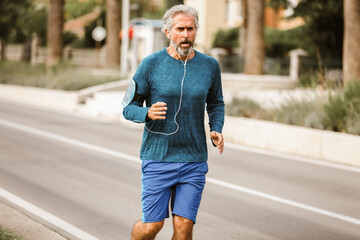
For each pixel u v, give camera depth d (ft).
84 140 44.21
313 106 46.21
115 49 101.65
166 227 21.21
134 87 13.50
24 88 81.71
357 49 65.00
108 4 101.45
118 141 44.42
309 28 104.88
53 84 81.46
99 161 35.24
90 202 24.85
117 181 29.43
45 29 181.98
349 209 25.45
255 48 93.91
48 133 47.55
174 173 13.73
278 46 135.85
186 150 13.76
